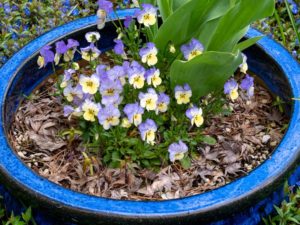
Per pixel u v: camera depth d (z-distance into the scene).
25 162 0.58
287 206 0.54
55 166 0.58
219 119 0.64
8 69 0.61
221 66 0.55
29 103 0.64
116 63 0.66
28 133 0.61
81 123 0.59
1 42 0.81
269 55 0.65
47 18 0.86
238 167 0.58
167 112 0.60
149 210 0.47
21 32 0.83
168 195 0.55
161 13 0.60
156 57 0.57
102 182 0.56
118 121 0.53
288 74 0.62
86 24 0.68
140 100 0.54
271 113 0.65
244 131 0.63
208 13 0.58
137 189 0.55
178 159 0.56
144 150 0.56
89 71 0.68
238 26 0.55
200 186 0.56
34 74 0.65
